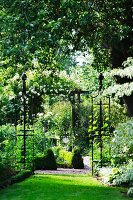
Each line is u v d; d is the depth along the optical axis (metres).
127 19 10.63
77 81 22.66
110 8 9.85
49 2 9.06
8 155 10.51
